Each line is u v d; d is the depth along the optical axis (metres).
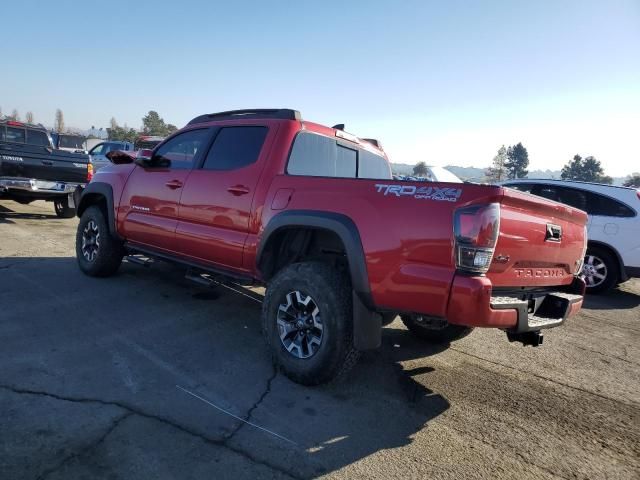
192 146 4.39
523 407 3.23
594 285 7.45
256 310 4.79
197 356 3.52
